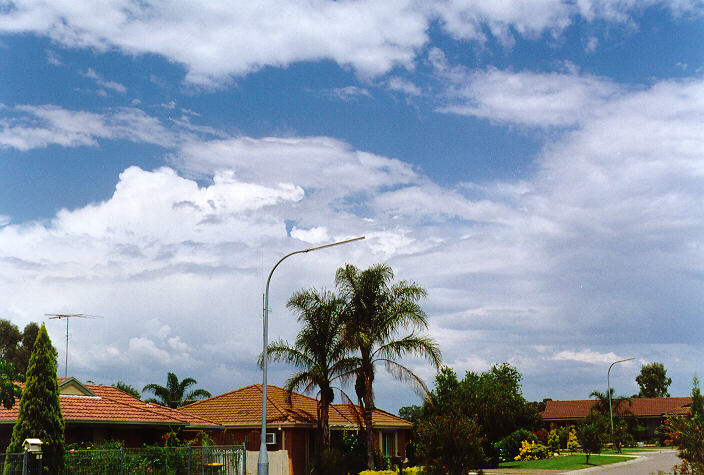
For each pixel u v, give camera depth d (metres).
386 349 38.72
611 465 45.91
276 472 38.44
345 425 45.03
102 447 30.75
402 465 42.38
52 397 25.88
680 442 22.97
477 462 30.58
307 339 40.06
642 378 137.00
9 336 71.81
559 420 94.19
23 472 23.94
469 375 55.97
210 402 45.88
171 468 30.00
